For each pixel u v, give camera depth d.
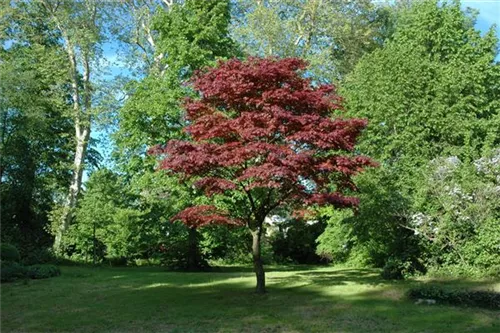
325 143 10.28
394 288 12.74
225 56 21.25
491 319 8.92
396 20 30.48
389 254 17.53
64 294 12.76
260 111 11.10
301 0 28.09
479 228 14.97
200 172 11.23
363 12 29.95
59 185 29.91
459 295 10.65
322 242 24.06
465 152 18.20
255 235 12.29
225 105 11.98
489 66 20.62
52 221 25.77
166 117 19.72
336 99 11.76
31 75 24.47
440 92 18.95
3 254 18.84
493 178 15.62
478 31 21.52
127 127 20.33
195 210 11.93
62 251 25.39
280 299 11.22
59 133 29.81
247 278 15.55
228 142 11.38
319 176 11.61
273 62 11.43
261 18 25.92
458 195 15.29
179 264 20.75
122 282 15.12
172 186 19.17
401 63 19.77
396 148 19.09
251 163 11.52
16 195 26.91
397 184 17.53
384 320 8.95
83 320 9.40
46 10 26.69
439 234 15.30
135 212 25.05
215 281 14.92
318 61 25.48
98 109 25.94
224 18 21.39
